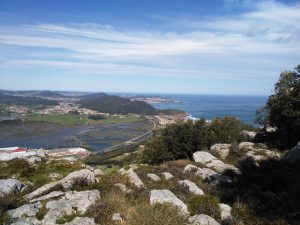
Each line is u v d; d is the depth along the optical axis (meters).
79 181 16.36
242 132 47.62
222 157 30.42
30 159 22.27
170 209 12.24
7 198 13.99
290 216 13.68
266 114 47.25
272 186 19.03
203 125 44.56
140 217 11.55
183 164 26.38
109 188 15.84
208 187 18.55
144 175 19.33
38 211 12.39
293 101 36.47
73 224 11.43
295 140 35.19
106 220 11.87
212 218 12.70
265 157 27.16
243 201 15.56
